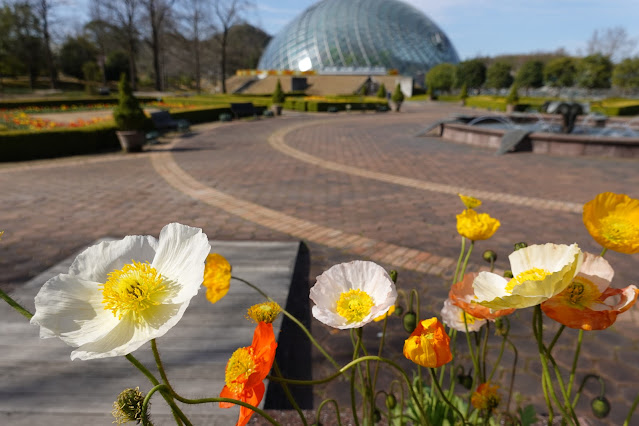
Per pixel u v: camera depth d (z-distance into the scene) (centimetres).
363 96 4509
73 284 65
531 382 277
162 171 1023
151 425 52
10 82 5434
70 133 1277
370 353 312
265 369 67
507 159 1180
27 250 518
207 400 59
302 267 470
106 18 4822
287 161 1157
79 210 694
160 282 64
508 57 7975
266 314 80
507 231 593
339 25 7375
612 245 75
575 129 1848
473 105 3838
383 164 1113
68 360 271
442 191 825
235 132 1844
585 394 267
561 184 877
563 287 65
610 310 67
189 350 284
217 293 131
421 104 4588
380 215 669
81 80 6169
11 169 1053
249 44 7962
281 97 2820
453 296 91
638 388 273
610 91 4991
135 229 601
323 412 239
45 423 214
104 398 234
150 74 7138
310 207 714
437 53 7788
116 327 61
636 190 816
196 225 619
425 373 282
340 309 82
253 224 625
